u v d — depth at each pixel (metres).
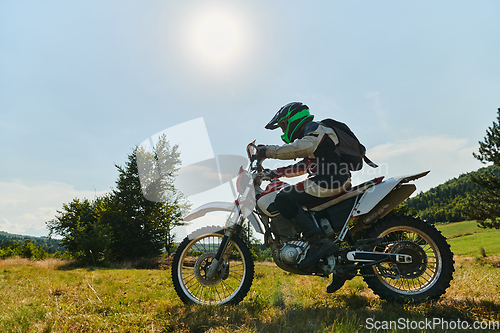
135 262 20.03
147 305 3.33
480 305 2.84
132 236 25.70
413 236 3.33
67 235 30.55
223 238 3.26
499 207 15.43
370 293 3.64
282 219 3.09
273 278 5.23
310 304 3.21
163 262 18.95
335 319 2.54
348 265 2.98
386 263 3.11
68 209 33.56
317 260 2.83
